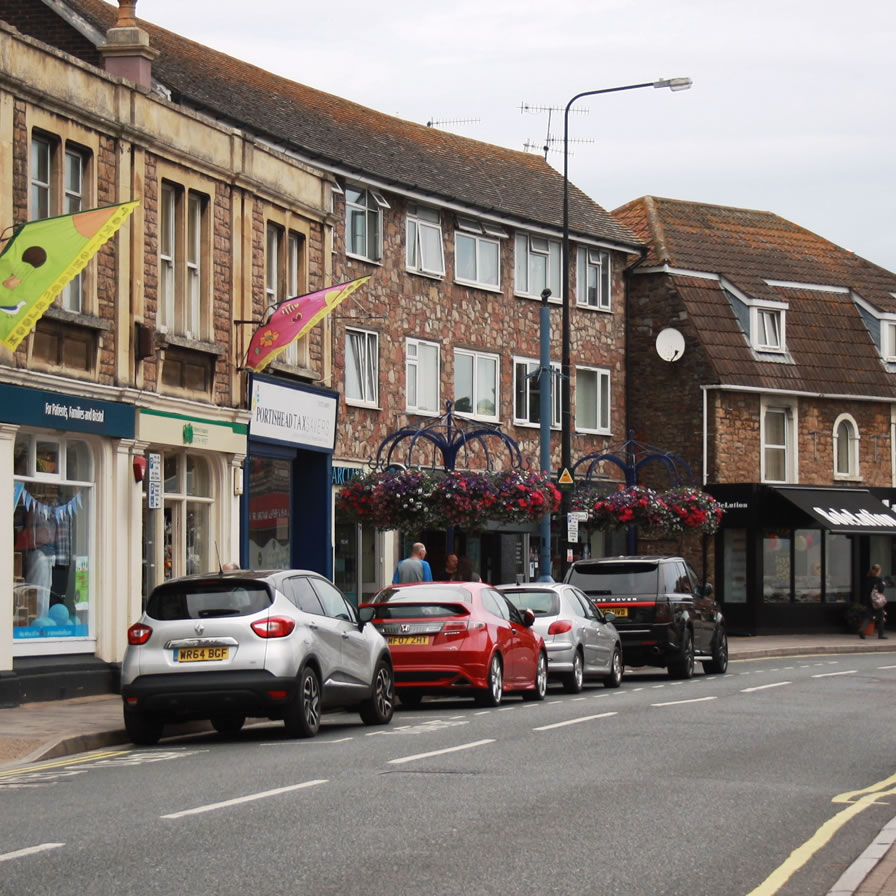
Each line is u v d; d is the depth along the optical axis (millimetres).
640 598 33062
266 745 19406
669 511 45125
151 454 28641
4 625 24375
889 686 29938
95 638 27281
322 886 10102
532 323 50406
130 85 28328
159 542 29594
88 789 15070
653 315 55094
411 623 25625
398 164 45531
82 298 27219
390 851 11406
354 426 42406
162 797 14305
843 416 57469
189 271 31094
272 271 34812
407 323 44906
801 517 54469
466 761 17172
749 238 59969
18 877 10383
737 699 26625
